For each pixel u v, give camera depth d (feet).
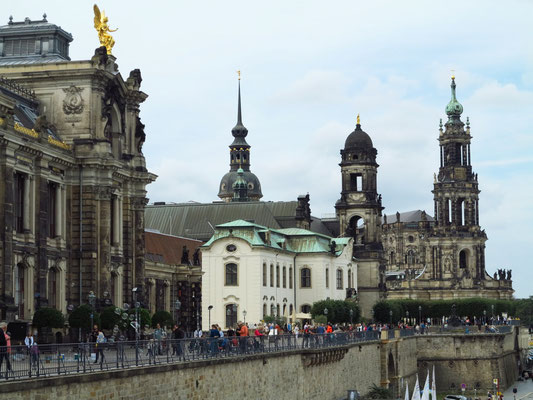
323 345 355.56
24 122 349.61
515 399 580.30
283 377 305.73
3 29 394.73
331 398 362.94
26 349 175.73
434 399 385.91
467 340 618.44
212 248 540.11
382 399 418.31
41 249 336.29
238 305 534.37
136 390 208.64
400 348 512.22
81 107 367.86
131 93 404.16
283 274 576.61
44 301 337.31
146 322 367.25
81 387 187.73
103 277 366.63
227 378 258.78
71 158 360.89
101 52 370.53
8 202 310.24
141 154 409.28
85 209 364.99
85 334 330.13
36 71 368.89
